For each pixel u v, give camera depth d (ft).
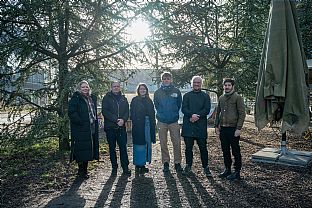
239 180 17.43
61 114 25.91
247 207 13.38
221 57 37.27
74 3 25.99
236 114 17.30
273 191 15.33
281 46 13.17
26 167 22.68
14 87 27.63
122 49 29.43
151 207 13.88
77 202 14.85
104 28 29.71
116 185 17.56
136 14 27.81
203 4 29.43
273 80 13.25
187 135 19.12
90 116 19.33
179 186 16.89
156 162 23.39
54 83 26.86
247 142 30.71
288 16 13.48
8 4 25.16
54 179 19.13
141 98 20.42
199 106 18.85
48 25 24.03
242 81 34.68
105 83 30.40
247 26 35.50
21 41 24.66
